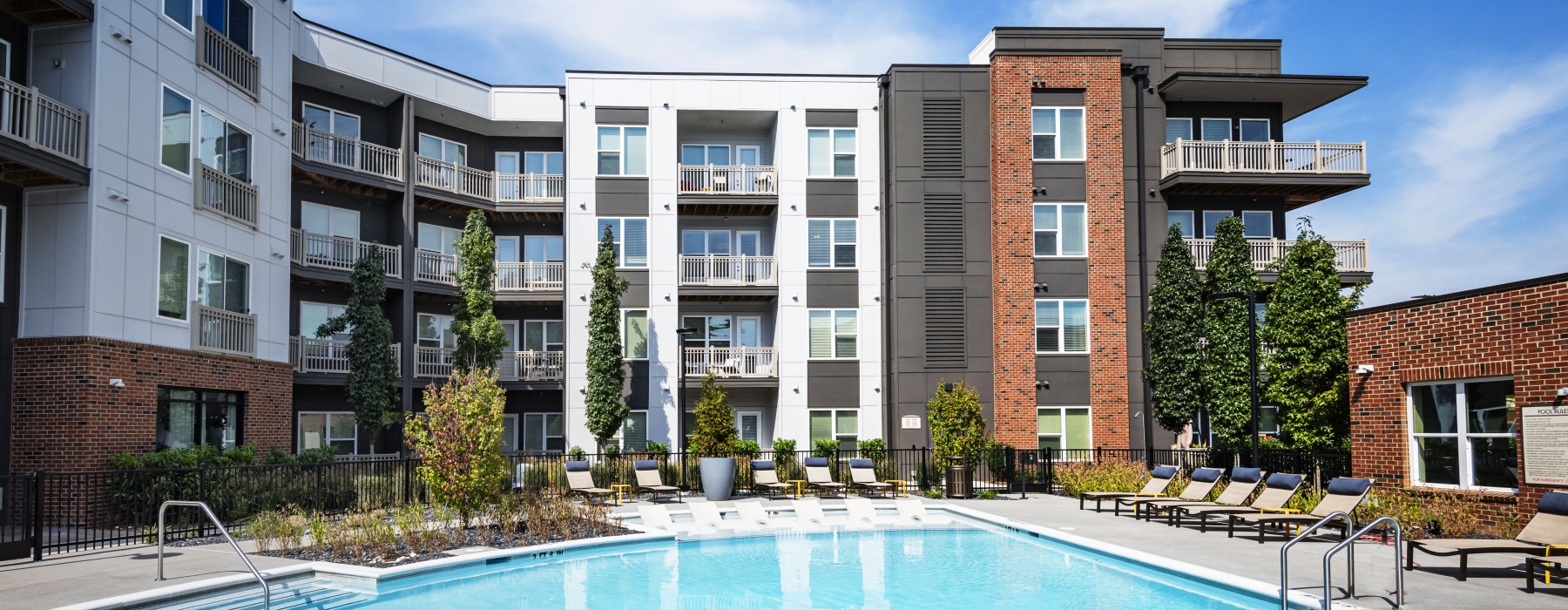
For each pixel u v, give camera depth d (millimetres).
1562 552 10789
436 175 30516
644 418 30141
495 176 31719
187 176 20094
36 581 11023
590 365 28266
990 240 29734
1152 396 27594
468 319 28406
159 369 18969
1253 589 10820
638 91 30734
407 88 29484
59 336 17391
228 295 21500
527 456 25062
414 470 20094
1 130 16422
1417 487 15688
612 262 28672
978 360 29391
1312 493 17672
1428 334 15500
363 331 25922
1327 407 19891
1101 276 29250
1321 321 20016
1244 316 25531
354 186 29000
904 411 29188
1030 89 29531
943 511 20359
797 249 30562
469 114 31016
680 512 18656
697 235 32344
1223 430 24938
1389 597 10039
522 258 32781
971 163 29875
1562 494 11148
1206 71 30625
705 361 30844
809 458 24453
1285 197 31016
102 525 14852
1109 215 29391
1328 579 9445
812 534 17672
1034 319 29078
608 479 24609
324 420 28766
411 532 13680
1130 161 30078
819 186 30703
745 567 13742
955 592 11758
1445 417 15391
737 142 32688
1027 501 21984
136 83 18625
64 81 17688
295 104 28406
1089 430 28953
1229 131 31109
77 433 17188
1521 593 10297
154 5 19234
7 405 17438
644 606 10953
